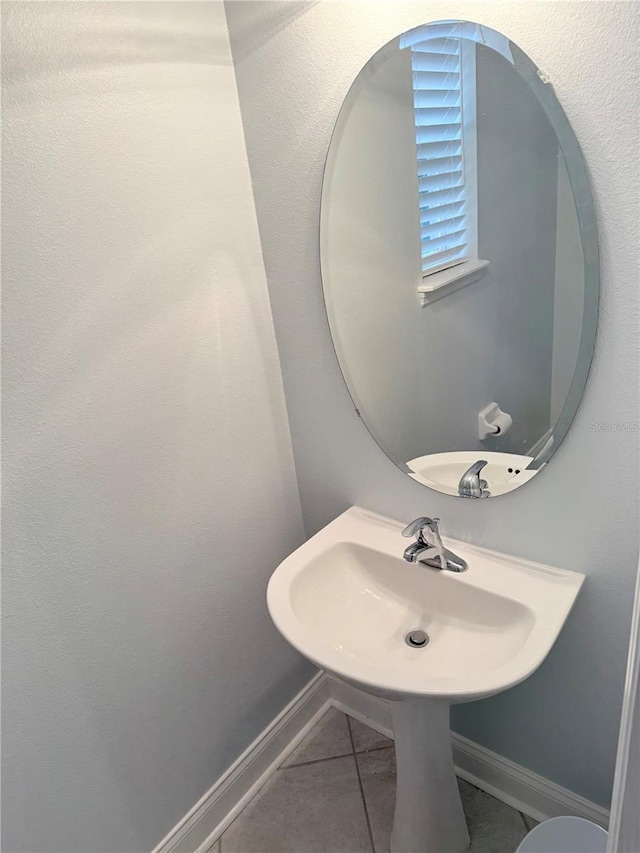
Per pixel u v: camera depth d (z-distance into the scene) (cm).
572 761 144
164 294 126
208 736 157
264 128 132
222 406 144
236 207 138
